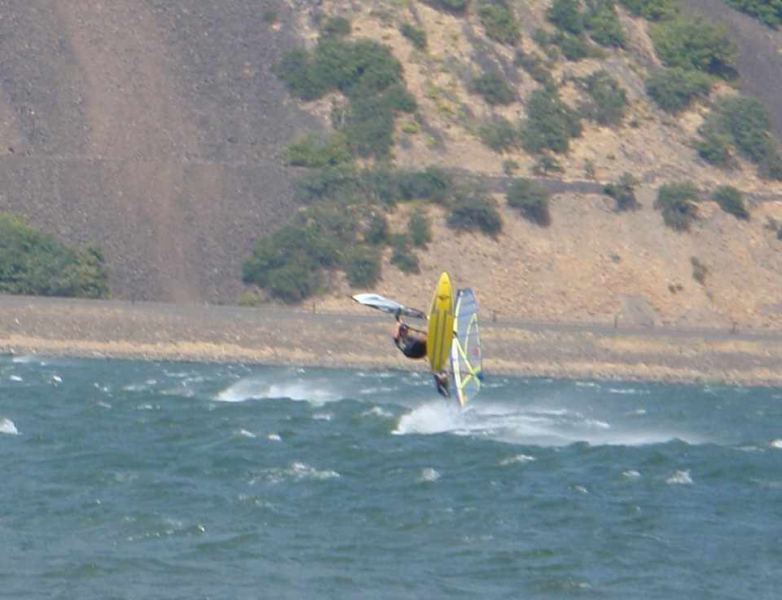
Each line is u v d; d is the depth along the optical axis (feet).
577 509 507.71
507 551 452.76
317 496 512.22
